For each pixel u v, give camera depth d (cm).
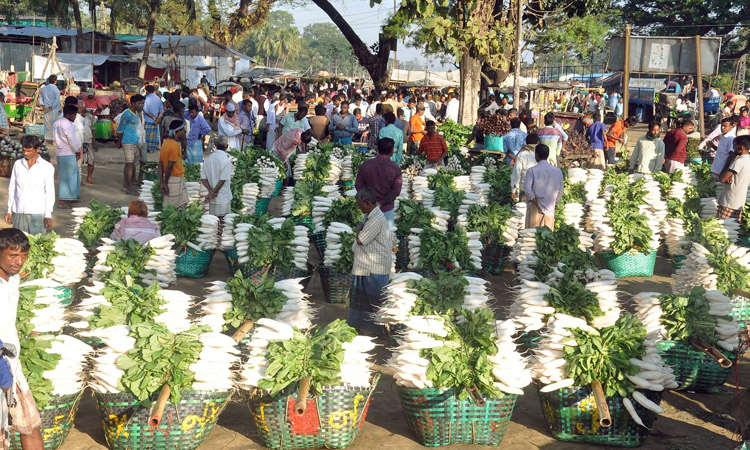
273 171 1492
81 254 851
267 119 2008
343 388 548
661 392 571
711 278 796
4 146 1680
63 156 1396
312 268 980
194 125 1633
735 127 1405
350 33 3456
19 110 2700
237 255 977
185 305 641
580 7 3325
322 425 548
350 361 559
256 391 550
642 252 1110
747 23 6022
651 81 4559
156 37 4519
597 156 1988
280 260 912
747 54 6481
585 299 691
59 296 819
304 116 1811
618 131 2058
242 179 1411
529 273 834
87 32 4362
